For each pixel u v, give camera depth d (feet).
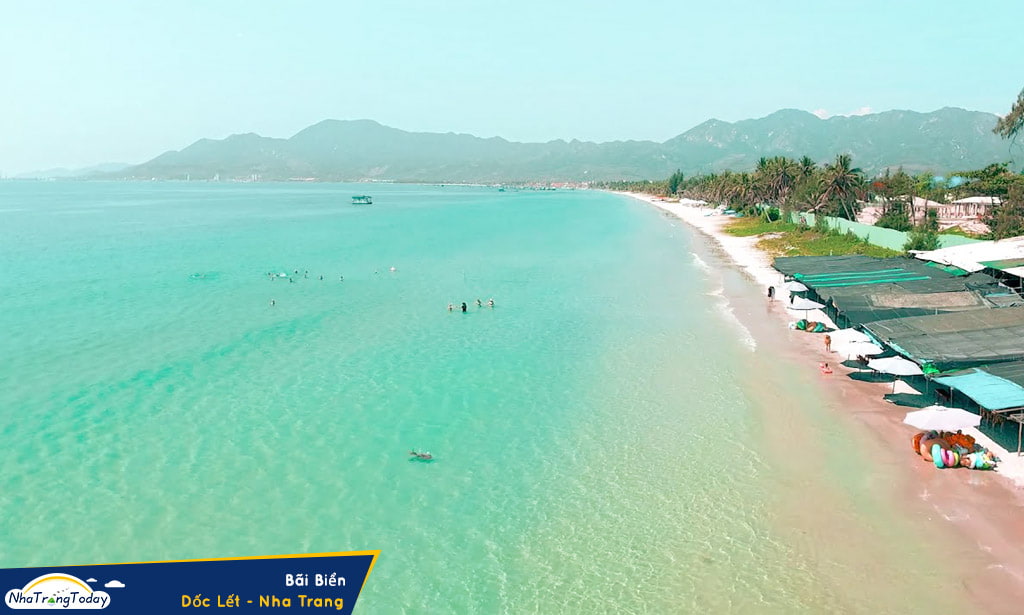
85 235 379.96
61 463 85.51
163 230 416.67
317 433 94.53
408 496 77.36
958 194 376.27
